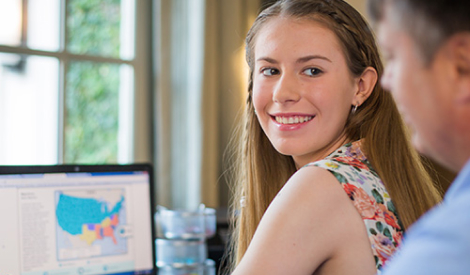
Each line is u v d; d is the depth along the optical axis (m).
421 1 0.52
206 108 3.46
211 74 3.48
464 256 0.45
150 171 1.71
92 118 3.41
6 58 3.10
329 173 0.95
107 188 1.62
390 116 1.09
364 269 0.92
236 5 3.57
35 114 3.21
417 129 0.56
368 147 1.05
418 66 0.53
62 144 3.27
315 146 1.07
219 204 3.57
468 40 0.50
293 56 1.05
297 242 0.90
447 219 0.48
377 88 1.10
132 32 3.56
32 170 1.49
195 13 3.47
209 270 2.03
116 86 3.50
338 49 1.05
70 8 3.32
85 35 3.38
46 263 1.49
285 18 1.07
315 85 1.05
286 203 0.93
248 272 0.90
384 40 0.57
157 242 2.07
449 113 0.52
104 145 3.45
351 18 1.07
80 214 1.56
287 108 1.06
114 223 1.62
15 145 3.15
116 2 3.51
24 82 3.17
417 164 1.09
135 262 1.65
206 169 3.45
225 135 3.59
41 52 3.20
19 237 1.45
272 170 1.24
